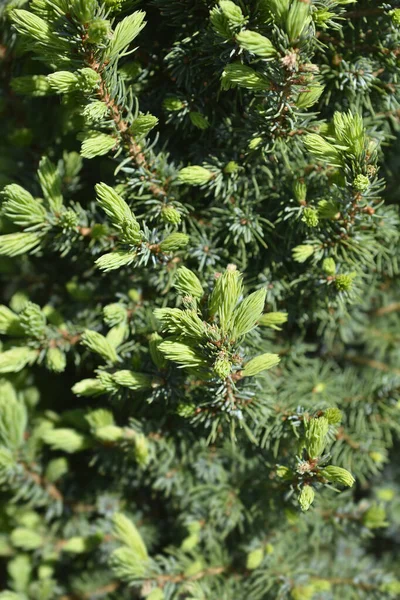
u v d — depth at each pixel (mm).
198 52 711
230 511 776
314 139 684
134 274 760
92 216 749
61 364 747
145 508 836
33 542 807
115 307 741
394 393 778
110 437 752
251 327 683
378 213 739
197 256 741
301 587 764
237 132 727
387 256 767
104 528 813
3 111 790
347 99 739
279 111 687
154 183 721
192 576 768
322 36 723
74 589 830
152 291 768
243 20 669
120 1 685
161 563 763
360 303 790
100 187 678
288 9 655
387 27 712
